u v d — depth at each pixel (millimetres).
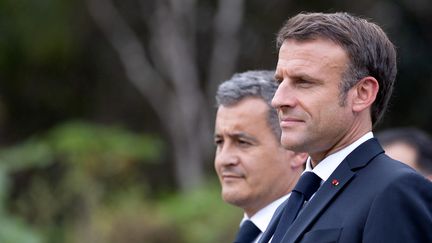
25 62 34250
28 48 33656
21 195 28734
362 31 7121
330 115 7000
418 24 33906
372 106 7246
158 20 33875
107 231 24500
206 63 34812
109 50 35250
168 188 33625
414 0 33719
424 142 11953
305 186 7250
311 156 7355
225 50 33719
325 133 7027
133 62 34625
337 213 6824
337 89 7008
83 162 27172
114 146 27562
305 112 7004
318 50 7027
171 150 34438
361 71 7066
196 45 34656
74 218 26297
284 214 7285
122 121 35625
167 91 34500
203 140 34031
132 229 24344
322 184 7070
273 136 9539
